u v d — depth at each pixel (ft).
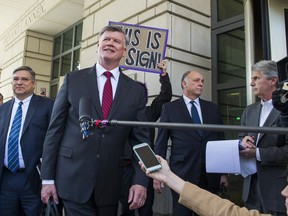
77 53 27.40
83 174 5.87
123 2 17.04
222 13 15.81
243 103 13.93
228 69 14.99
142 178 6.36
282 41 9.84
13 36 33.96
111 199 6.09
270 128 3.16
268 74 7.45
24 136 9.27
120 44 6.56
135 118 6.59
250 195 7.60
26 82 9.64
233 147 7.10
